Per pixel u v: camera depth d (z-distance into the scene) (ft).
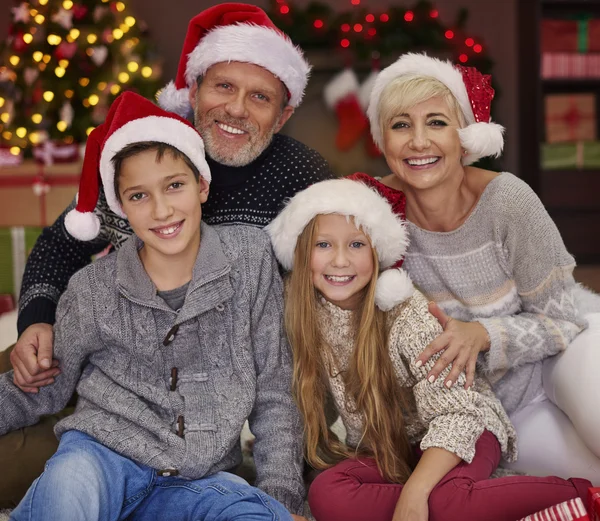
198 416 4.83
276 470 4.83
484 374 5.66
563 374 5.33
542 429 5.56
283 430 5.02
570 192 16.63
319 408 5.34
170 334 4.93
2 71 14.21
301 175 6.23
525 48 16.88
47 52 14.06
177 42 17.46
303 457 5.28
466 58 16.30
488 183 5.56
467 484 4.64
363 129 16.31
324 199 5.18
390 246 5.36
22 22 14.16
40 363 4.97
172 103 6.35
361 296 5.43
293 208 5.34
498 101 17.74
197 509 4.46
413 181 5.51
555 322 5.50
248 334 5.15
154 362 4.97
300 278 5.32
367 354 5.24
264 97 6.02
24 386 5.08
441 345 5.06
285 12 16.25
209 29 6.20
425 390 5.06
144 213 4.87
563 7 16.49
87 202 5.45
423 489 4.59
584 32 16.39
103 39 14.15
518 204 5.41
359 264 5.24
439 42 16.20
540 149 16.46
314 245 5.27
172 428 4.83
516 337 5.37
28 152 13.89
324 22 16.35
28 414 5.19
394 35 16.08
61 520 4.08
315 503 4.90
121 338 4.92
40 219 12.25
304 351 5.29
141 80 14.25
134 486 4.56
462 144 5.49
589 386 5.07
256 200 6.15
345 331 5.40
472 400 4.99
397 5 17.58
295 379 5.29
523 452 5.59
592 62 16.43
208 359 5.04
